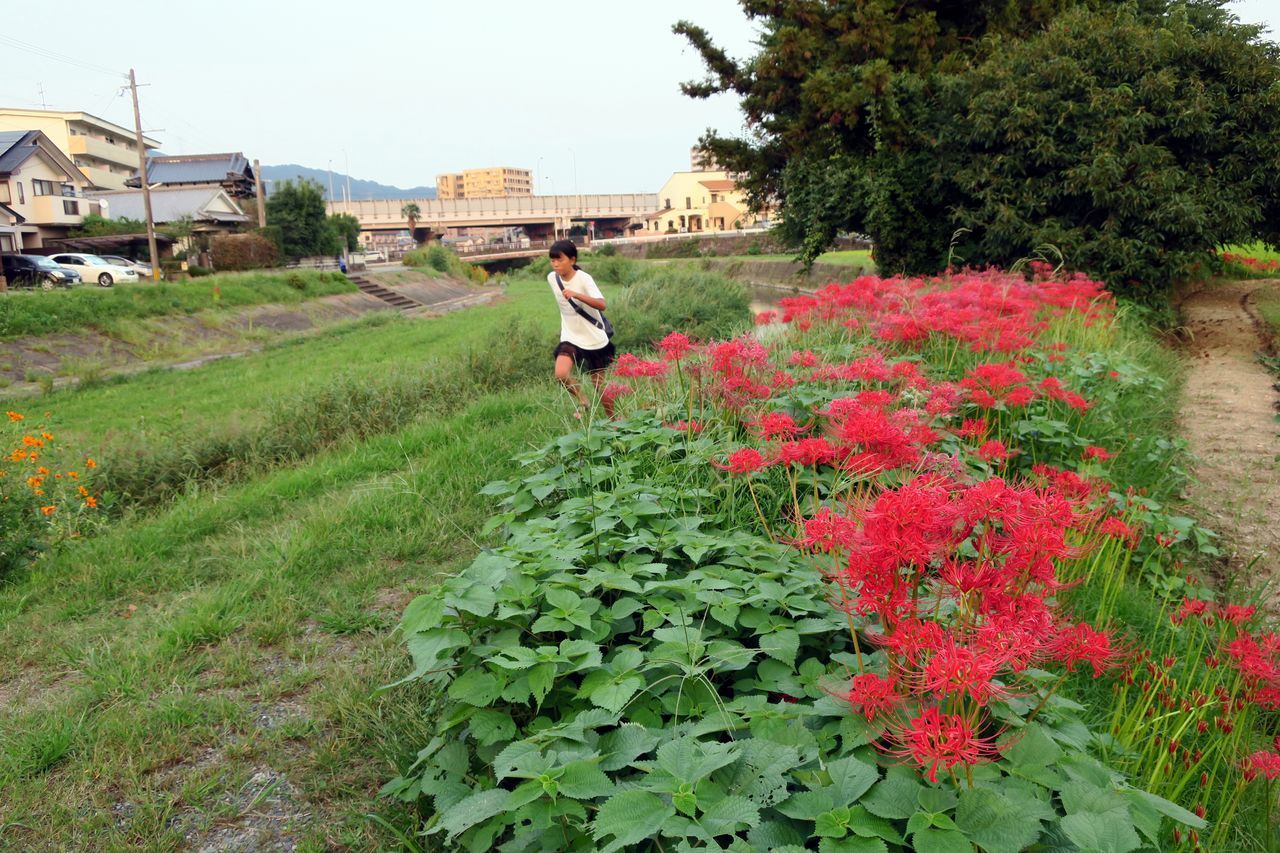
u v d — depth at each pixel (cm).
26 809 268
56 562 523
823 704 208
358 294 3431
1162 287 1337
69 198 4275
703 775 178
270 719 313
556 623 252
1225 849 239
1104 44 1333
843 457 278
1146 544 440
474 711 236
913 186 1538
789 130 1692
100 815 264
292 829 256
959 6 1756
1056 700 220
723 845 189
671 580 308
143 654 365
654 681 253
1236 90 1295
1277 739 286
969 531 193
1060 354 613
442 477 570
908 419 334
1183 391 857
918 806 169
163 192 5025
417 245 8762
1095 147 1282
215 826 258
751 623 261
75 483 647
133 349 1992
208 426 863
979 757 185
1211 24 1541
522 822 210
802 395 470
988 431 497
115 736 304
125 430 1030
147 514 675
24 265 2942
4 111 5469
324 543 479
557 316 2216
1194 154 1334
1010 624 175
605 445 475
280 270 3816
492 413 788
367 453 710
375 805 260
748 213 2019
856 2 1652
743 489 416
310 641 374
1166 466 566
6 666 376
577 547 309
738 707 226
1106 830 161
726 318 1683
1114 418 607
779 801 177
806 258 1722
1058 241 1306
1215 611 328
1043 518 182
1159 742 271
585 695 229
